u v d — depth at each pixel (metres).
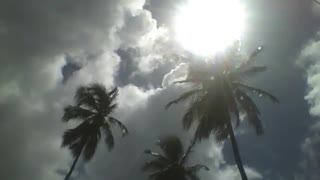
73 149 44.50
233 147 31.09
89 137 44.84
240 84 33.88
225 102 32.84
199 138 33.41
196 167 47.06
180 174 46.62
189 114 33.62
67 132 44.81
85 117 46.00
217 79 33.72
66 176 43.25
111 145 45.75
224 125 32.62
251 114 33.22
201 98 33.69
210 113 32.88
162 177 47.06
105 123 45.88
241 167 30.12
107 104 46.41
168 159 47.25
